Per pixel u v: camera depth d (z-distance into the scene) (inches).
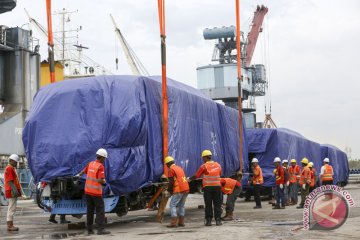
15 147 1774.1
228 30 3479.3
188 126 733.9
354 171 3053.6
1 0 1957.4
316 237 454.3
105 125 574.6
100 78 601.3
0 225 685.9
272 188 1104.8
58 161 567.2
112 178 561.3
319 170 1558.8
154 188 667.4
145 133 610.5
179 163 690.2
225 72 3462.1
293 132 1364.4
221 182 647.1
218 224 581.9
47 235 541.0
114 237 491.5
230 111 956.0
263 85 3801.7
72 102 583.8
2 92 1877.5
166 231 536.1
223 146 895.1
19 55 1879.9
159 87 667.4
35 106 599.5
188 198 1312.7
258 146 1118.4
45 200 585.0
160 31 731.4
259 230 520.7
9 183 600.1
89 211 525.3
